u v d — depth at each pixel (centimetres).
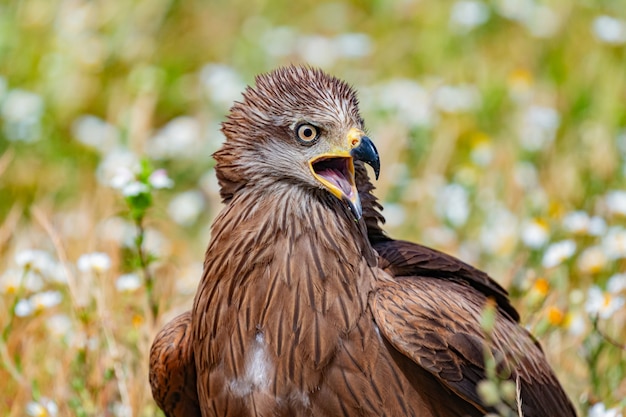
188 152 1480
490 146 1429
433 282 897
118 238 1205
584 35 1620
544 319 1034
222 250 890
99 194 1321
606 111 1494
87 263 1071
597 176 1379
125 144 1489
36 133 1489
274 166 885
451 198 1321
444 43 1647
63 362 1033
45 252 1215
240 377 879
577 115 1499
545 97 1536
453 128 1474
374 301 866
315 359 857
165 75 1628
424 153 1437
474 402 852
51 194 1433
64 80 1588
